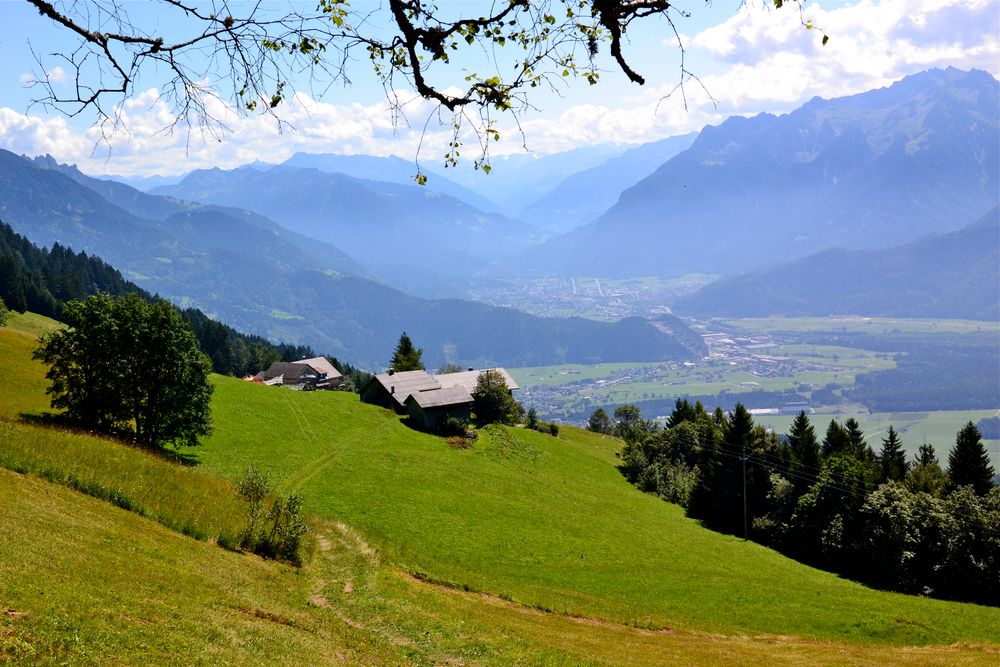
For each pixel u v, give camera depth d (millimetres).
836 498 79812
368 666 20281
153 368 54062
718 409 127312
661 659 29984
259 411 90000
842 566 77938
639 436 137750
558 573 50875
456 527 59094
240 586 24266
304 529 34594
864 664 33281
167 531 28656
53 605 15195
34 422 43188
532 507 71812
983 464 85250
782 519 87062
